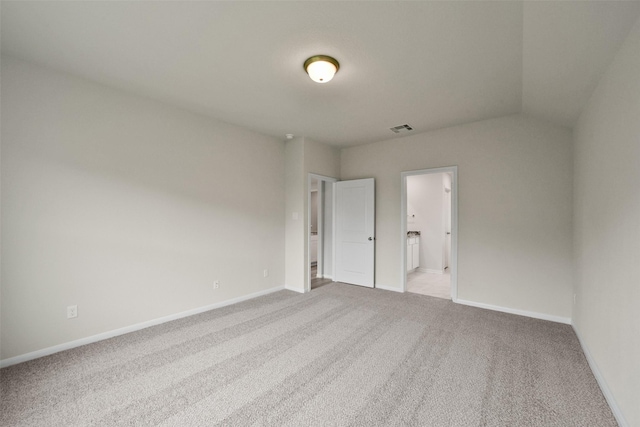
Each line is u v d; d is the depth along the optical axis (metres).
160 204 3.17
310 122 3.82
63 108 2.52
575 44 1.84
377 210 4.79
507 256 3.55
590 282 2.37
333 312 3.53
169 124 3.24
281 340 2.73
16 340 2.29
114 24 1.89
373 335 2.85
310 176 4.62
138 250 2.99
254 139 4.22
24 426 1.61
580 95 2.43
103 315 2.75
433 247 6.35
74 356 2.41
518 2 1.63
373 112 3.44
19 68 2.32
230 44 2.11
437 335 2.84
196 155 3.50
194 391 1.94
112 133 2.81
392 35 1.99
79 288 2.61
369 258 4.79
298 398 1.87
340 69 2.45
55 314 2.48
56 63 2.38
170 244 3.25
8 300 2.26
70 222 2.56
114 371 2.18
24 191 2.33
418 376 2.12
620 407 1.66
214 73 2.54
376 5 1.70
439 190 6.31
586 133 2.54
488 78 2.58
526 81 2.58
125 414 1.71
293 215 4.61
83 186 2.63
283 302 3.95
